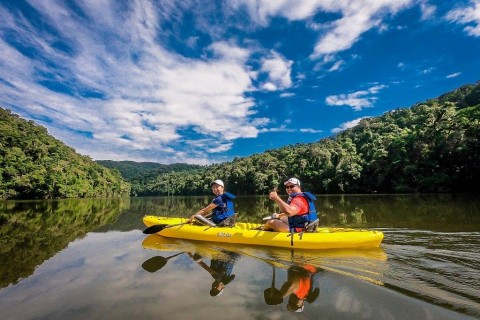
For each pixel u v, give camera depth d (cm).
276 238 472
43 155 6119
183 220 655
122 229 718
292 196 509
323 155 5056
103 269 352
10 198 4378
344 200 2034
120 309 234
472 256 384
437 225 657
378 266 343
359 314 215
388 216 889
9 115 7919
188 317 215
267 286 280
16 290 283
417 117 5488
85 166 7619
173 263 374
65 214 1254
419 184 3228
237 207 1642
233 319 210
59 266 370
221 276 315
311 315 215
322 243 446
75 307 241
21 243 529
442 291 259
